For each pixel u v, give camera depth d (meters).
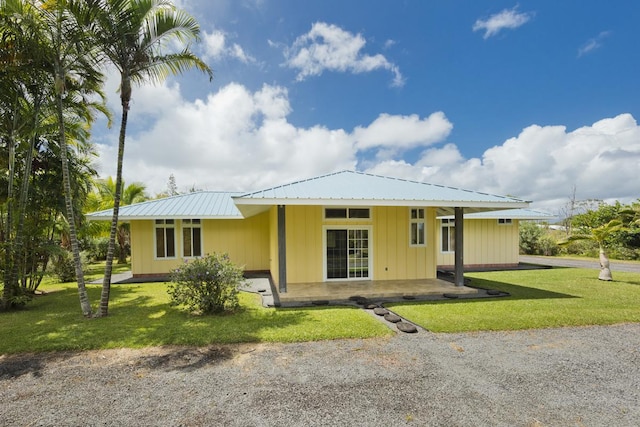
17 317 6.30
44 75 6.68
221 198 14.77
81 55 6.21
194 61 6.67
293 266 9.49
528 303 7.11
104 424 2.72
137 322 5.82
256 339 4.77
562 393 3.20
